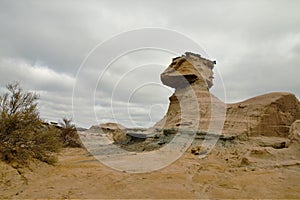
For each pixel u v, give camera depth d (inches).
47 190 355.3
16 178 389.7
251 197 336.5
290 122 881.5
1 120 448.1
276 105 879.1
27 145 494.6
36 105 514.3
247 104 938.7
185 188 387.5
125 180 434.6
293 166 519.8
